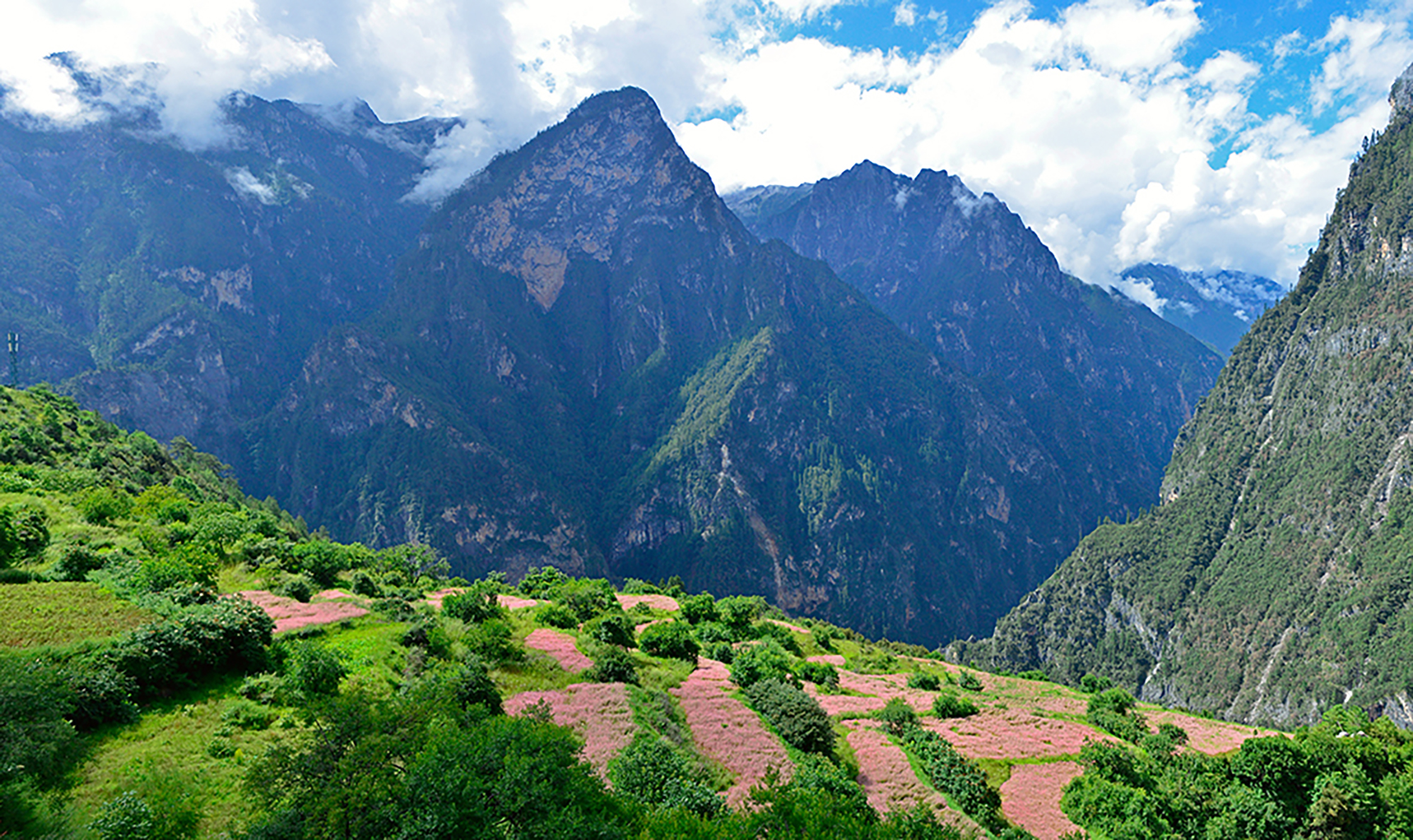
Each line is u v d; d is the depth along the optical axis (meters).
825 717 46.97
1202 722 64.69
